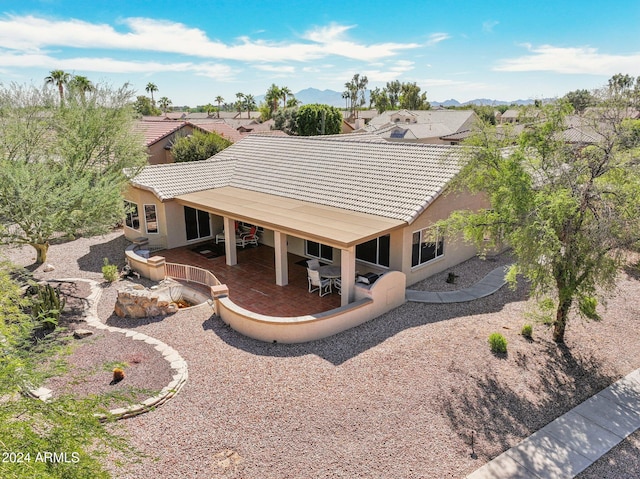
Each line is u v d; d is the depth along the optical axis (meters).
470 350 13.55
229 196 22.19
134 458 9.16
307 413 10.67
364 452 9.52
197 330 15.10
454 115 72.50
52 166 20.02
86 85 23.62
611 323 15.38
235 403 11.02
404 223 17.11
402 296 17.06
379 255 18.91
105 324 15.72
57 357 12.44
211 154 36.09
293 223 17.36
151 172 24.66
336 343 14.18
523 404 11.21
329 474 8.95
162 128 42.31
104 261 22.30
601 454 9.64
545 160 13.29
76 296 17.97
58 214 17.59
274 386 11.73
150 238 23.89
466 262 21.88
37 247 21.70
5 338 7.92
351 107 141.25
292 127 69.75
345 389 11.61
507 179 13.11
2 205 17.22
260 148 29.41
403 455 9.47
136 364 12.55
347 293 16.14
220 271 20.50
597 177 12.59
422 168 20.64
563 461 9.42
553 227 12.31
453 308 16.72
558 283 13.05
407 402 11.12
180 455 9.33
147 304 16.09
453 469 9.16
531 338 14.34
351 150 25.00
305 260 21.88
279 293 17.98
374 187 20.27
